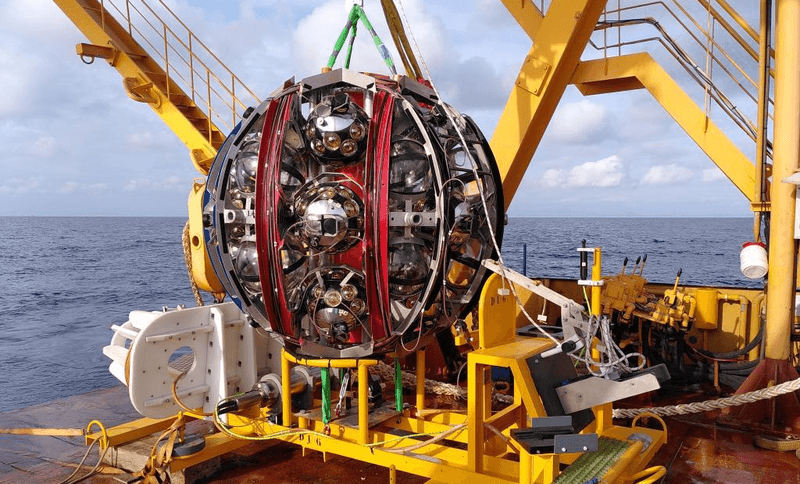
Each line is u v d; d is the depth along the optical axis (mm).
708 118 5625
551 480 2975
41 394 11883
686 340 6184
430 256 3551
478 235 3885
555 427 2729
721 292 6250
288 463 4184
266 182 3527
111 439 4160
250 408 4473
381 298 3410
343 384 4059
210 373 4473
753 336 6066
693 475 3902
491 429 3406
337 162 3518
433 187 3453
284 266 3621
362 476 3949
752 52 5672
